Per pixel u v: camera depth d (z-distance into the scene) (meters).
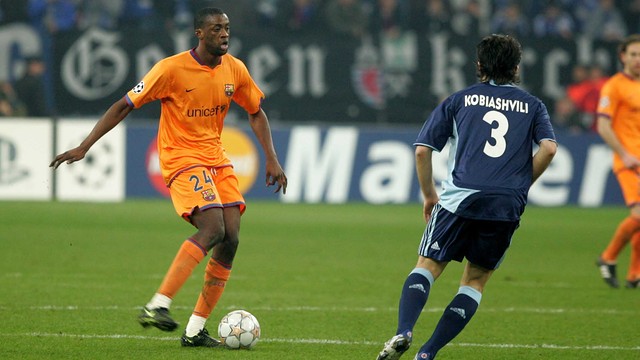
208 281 24.11
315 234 55.00
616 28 85.31
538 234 58.38
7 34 69.62
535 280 39.78
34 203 67.56
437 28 80.00
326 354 23.78
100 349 23.61
